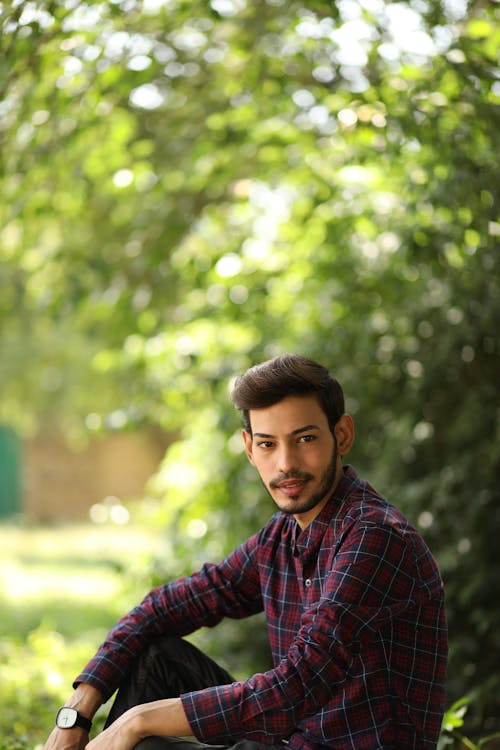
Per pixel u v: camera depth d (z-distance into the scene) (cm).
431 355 695
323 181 724
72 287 899
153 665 369
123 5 560
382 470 709
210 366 757
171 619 377
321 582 332
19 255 880
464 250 610
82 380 2142
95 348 2064
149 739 315
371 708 320
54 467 2650
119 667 368
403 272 711
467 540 666
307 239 752
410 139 584
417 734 326
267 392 326
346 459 732
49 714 596
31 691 643
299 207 764
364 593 313
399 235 664
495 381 702
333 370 725
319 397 330
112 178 808
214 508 779
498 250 600
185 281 811
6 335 2098
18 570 1477
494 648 666
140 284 860
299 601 344
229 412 738
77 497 2650
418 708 329
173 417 824
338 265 732
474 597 666
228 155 772
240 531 753
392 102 588
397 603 320
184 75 730
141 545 1817
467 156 575
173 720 310
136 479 2659
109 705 525
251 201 789
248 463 755
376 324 720
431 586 331
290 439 328
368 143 644
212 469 777
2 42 528
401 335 712
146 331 855
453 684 646
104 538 2000
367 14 570
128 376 845
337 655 308
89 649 788
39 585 1326
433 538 686
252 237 792
